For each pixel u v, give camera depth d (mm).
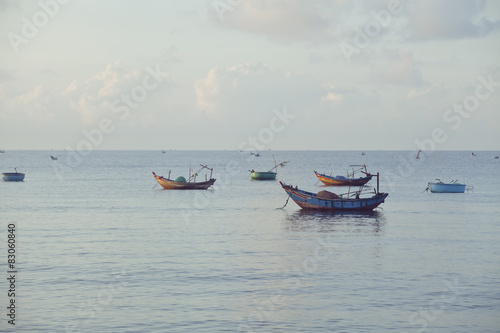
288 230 58781
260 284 36344
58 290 34938
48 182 137625
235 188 120438
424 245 49938
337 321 29453
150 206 82625
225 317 30062
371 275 38625
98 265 41469
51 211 75812
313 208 75125
